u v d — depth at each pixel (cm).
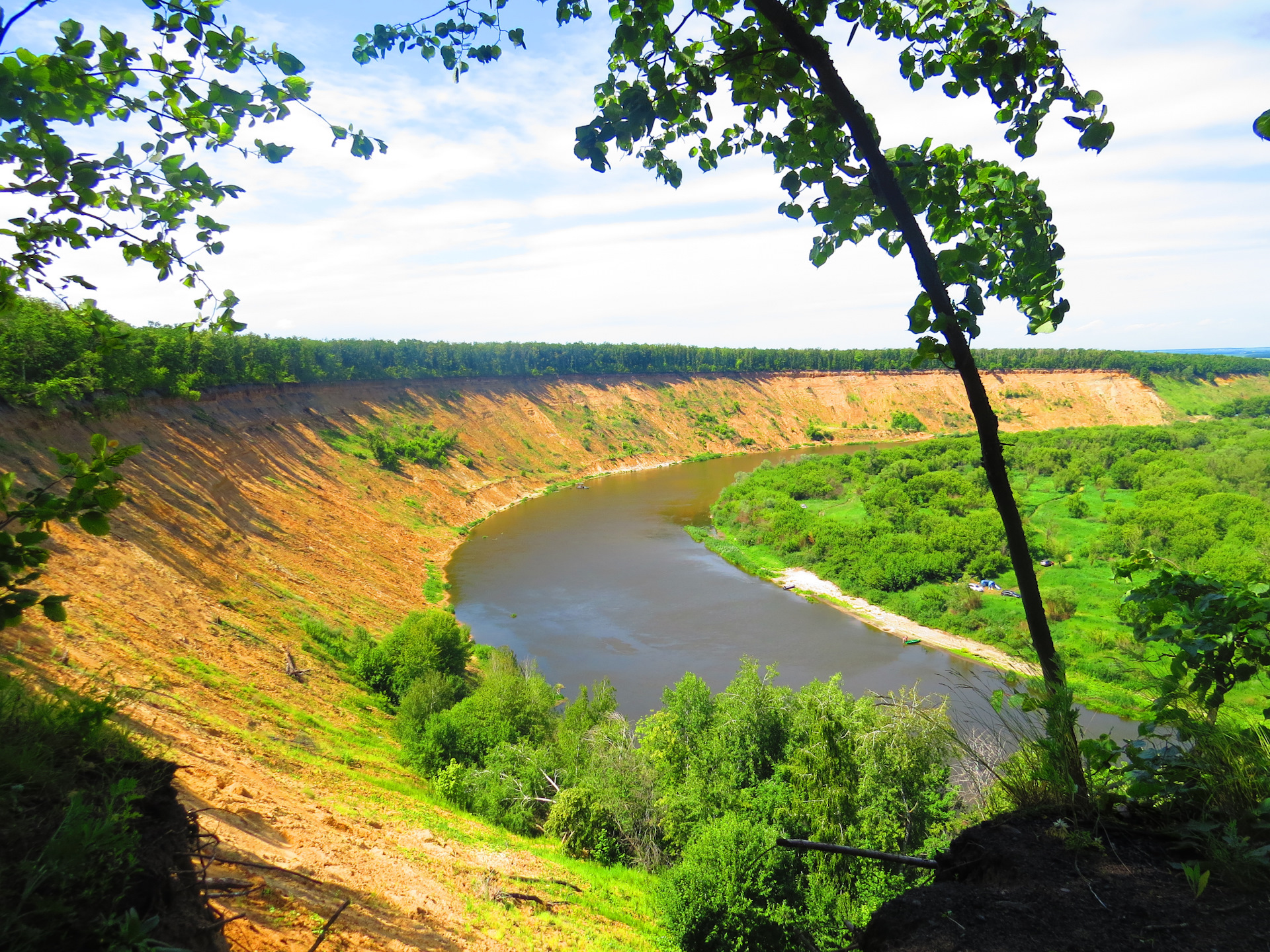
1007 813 376
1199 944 260
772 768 2170
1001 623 4331
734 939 1503
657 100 374
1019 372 16338
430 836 1670
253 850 952
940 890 322
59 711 481
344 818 1494
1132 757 358
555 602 5075
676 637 4434
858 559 5538
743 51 371
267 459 5338
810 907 1536
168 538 3034
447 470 8075
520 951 1156
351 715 2619
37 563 322
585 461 10681
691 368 14462
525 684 2977
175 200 365
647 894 1827
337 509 5503
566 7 379
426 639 3114
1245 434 9381
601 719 2845
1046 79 365
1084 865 320
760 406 14325
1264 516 5047
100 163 338
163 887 400
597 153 365
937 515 6216
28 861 342
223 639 2541
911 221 366
